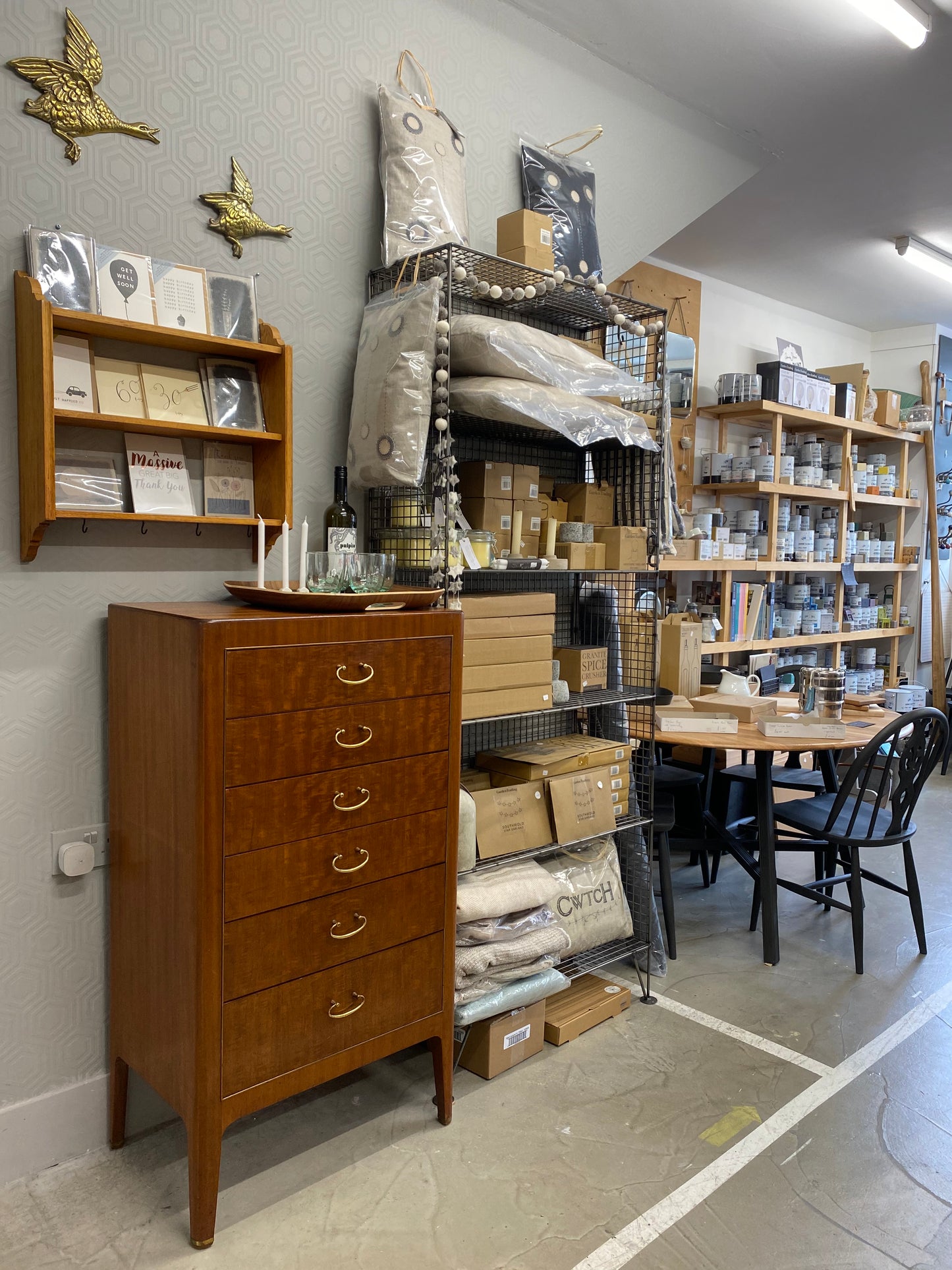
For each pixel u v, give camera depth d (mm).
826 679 3068
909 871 3055
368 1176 1876
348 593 1872
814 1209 1796
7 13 1722
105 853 1955
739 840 3416
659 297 4707
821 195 4117
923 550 6402
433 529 2156
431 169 2330
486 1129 2039
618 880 2705
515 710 2320
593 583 3031
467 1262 1642
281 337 2156
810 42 2877
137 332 1806
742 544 4852
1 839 1821
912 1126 2078
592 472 2984
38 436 1687
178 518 1910
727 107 3314
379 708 1829
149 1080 1797
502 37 2654
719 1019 2572
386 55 2361
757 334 5633
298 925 1728
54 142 1793
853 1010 2633
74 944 1937
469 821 2219
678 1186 1856
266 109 2115
